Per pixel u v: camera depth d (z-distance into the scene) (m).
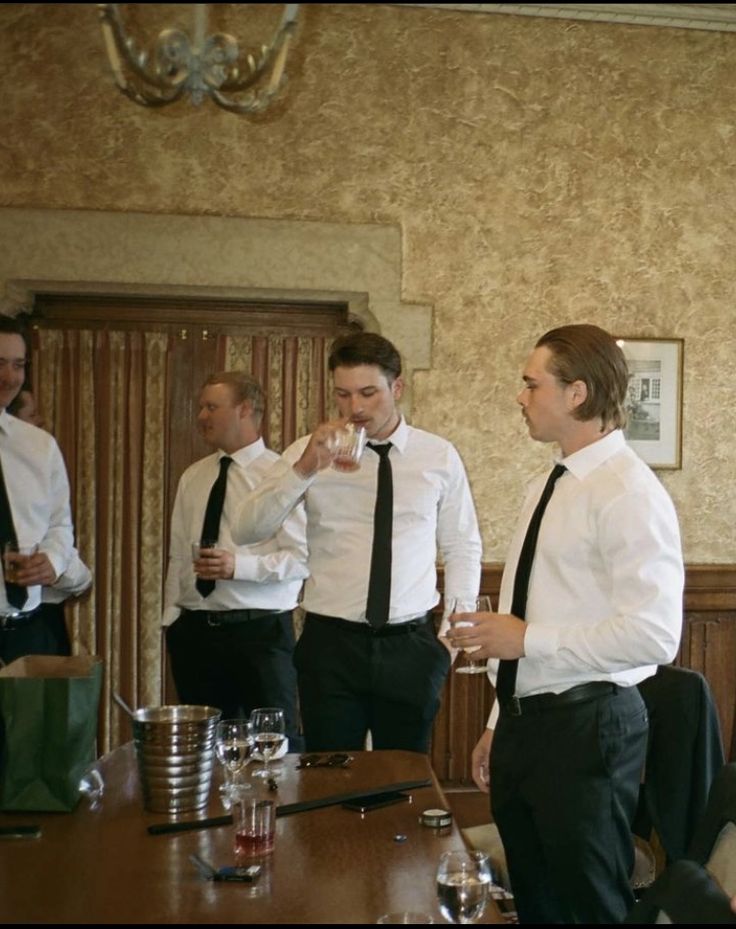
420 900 1.80
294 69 5.14
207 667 4.14
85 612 5.20
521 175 5.29
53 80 4.99
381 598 3.38
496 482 5.30
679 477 5.41
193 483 4.26
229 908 1.76
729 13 5.27
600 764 2.48
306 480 3.24
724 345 5.43
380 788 2.43
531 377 2.64
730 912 1.76
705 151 5.41
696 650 5.34
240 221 5.10
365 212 5.20
